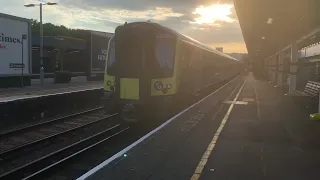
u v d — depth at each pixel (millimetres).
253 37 30781
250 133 9062
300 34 20422
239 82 41938
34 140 10164
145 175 5461
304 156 6723
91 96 19203
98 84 30484
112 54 11898
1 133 10547
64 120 13844
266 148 7371
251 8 15547
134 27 11281
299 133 9086
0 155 8344
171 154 6766
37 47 40531
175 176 5449
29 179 6484
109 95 11625
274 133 9070
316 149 7312
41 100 14727
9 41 23781
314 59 17312
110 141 10188
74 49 40062
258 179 5340
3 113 12414
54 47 39750
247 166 6027
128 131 11648
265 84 37625
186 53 13180
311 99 17672
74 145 9281
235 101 17844
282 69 30906
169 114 12133
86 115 15312
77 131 11680
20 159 8375
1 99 15586
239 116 12281
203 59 17672
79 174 7203
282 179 5336
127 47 11336
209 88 21969
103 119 13992
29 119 13938
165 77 11445
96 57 37750
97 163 8008
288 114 12922
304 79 22719
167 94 11453
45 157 7977
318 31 16391
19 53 24891
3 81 24000
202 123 10602
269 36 26594
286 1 13453
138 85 11188
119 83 11398
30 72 26094
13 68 24359
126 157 6492
